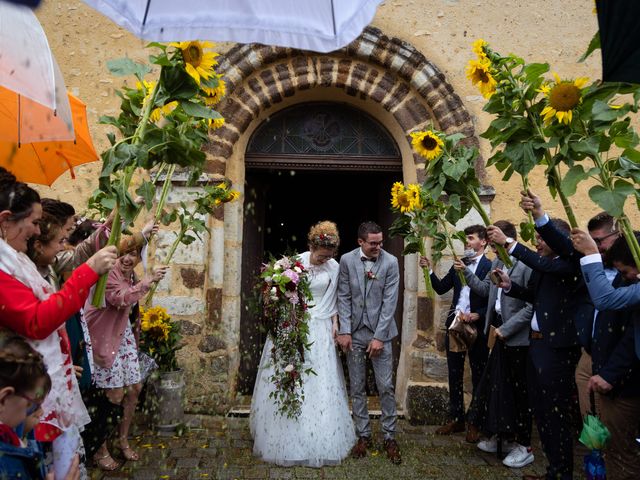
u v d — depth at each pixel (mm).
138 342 4691
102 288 2465
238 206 5715
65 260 3490
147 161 2465
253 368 6160
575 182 2557
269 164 5984
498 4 5738
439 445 4766
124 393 4109
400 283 6113
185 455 4387
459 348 4840
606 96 2551
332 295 4637
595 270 2875
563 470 3607
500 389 4250
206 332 5461
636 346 2869
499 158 2963
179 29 1990
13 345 1887
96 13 5770
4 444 1800
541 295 3740
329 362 4496
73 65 5723
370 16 1945
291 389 4234
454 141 3525
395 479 4039
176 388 4855
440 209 4457
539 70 2760
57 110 2025
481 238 4977
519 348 4234
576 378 4316
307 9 2025
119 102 5727
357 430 4613
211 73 2527
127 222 2322
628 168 2520
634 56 1938
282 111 6016
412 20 5699
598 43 2391
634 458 3057
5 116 2766
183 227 4359
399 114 5668
